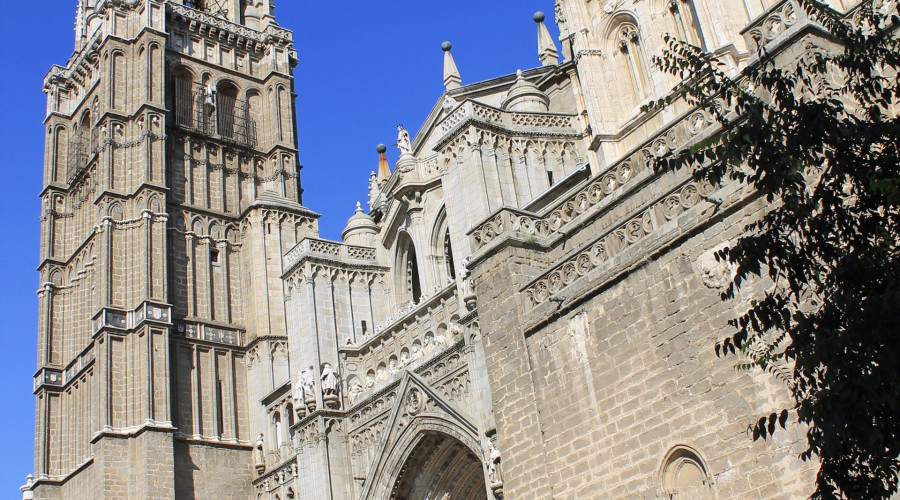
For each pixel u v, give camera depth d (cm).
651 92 3728
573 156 4416
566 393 2698
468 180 4034
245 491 5791
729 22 3422
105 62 6512
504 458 2878
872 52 1543
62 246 6812
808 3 1625
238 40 7225
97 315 5803
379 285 5162
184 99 6725
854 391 1290
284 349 6131
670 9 3725
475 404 3706
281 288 6306
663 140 2817
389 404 4328
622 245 2638
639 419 2456
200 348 6034
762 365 1558
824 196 1441
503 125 4244
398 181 5238
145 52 6456
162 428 5484
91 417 5825
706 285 2348
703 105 1611
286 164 6919
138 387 5591
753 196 2272
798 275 1475
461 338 3956
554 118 4456
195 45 7019
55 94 7162
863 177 1436
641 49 3828
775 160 1448
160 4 6694
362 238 5428
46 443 6212
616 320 2581
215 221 6481
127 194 6138
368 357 4738
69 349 6450
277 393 5688
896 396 1279
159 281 5891
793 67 2338
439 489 4178
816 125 1415
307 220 6619
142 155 6172
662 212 2542
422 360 4300
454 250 4003
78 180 6762
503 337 2969
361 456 4438
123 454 5456
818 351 1332
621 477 2477
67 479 6056
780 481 2095
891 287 1329
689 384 2341
